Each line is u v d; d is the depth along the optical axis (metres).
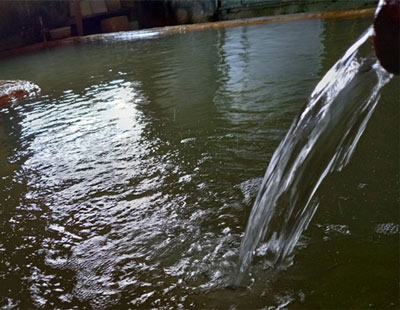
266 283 1.73
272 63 5.55
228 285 1.74
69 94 5.30
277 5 11.54
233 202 2.34
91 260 1.99
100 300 1.73
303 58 5.67
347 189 2.31
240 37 8.30
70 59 8.32
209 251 1.95
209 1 11.66
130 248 2.04
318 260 1.81
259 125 3.41
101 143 3.44
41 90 5.71
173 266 1.89
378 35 0.99
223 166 2.78
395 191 2.24
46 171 3.02
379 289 1.62
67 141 3.58
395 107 3.37
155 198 2.48
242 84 4.72
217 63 6.00
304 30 8.29
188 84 5.01
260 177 2.58
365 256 1.80
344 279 1.70
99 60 7.71
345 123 1.51
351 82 1.39
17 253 2.09
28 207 2.54
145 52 7.93
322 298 1.62
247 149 3.00
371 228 1.98
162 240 2.07
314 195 2.29
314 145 1.65
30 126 4.14
